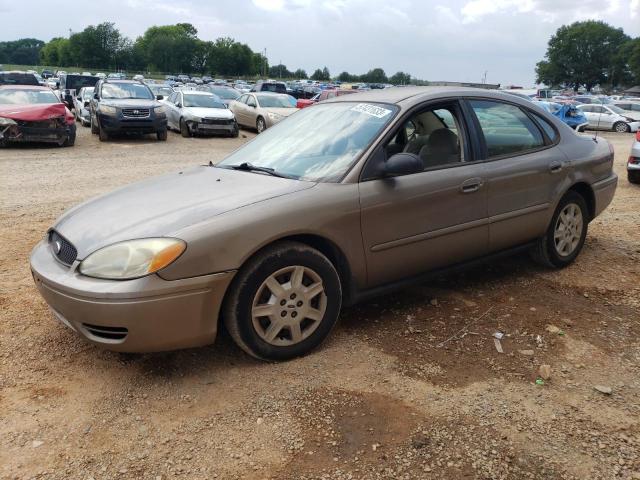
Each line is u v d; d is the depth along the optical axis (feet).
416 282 12.96
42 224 21.06
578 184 16.22
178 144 52.65
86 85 94.07
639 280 15.75
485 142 13.88
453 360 11.23
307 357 11.24
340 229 11.21
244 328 10.41
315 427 9.12
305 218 10.74
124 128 51.70
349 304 12.03
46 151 44.21
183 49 438.40
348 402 9.78
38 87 50.11
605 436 9.02
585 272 16.29
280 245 10.62
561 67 392.68
